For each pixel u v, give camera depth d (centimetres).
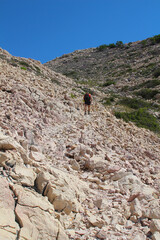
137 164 996
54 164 768
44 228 432
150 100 3388
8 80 1423
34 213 445
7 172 527
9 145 586
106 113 1838
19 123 927
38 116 1141
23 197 465
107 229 504
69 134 1069
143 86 4134
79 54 9462
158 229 496
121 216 566
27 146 757
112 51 8500
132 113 2397
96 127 1331
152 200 650
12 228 402
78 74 6525
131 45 8494
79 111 1544
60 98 1673
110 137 1249
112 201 641
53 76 3381
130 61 6688
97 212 572
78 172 787
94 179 743
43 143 895
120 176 776
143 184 758
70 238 457
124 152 1096
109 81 5119
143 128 1944
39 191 530
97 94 3334
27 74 2119
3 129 773
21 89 1324
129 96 3619
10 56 3259
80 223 518
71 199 546
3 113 950
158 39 7675
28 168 576
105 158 923
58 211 516
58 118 1228
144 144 1445
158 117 2477
